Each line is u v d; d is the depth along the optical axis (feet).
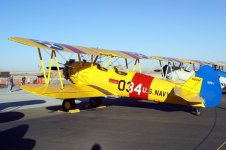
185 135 25.64
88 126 29.89
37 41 37.76
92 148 21.49
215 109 42.88
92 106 44.57
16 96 61.98
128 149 21.18
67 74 46.80
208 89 36.32
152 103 49.06
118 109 42.45
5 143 22.95
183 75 61.31
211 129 28.27
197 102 34.37
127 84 39.88
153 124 30.86
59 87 40.88
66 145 22.35
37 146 22.06
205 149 21.08
